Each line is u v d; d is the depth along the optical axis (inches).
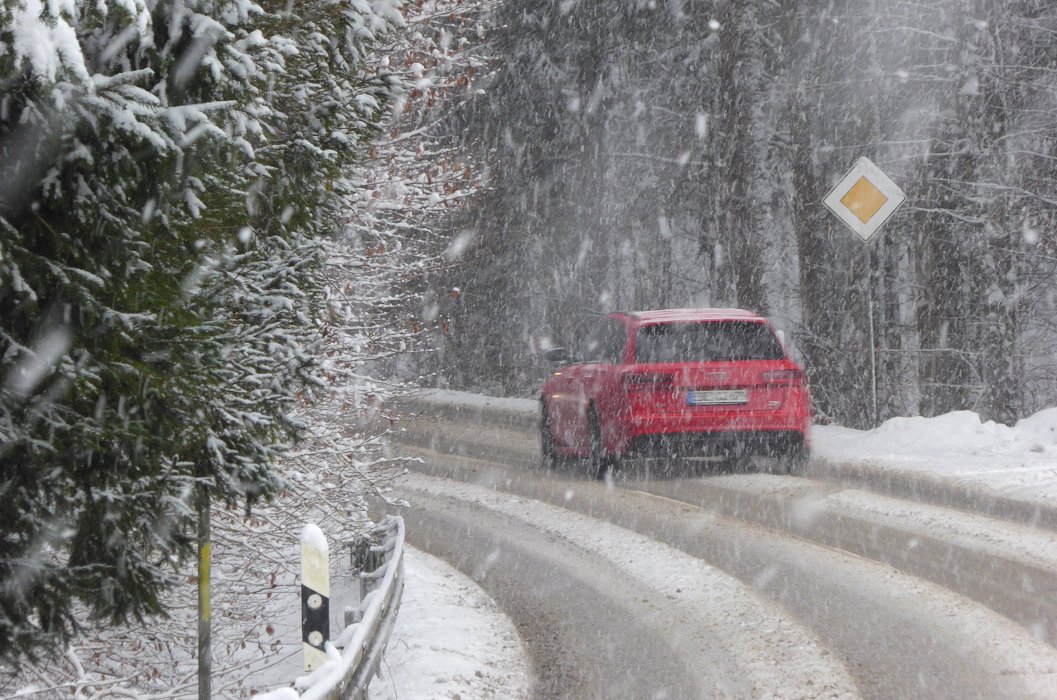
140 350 494.6
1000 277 2103.8
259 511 836.6
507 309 3253.0
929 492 1160.2
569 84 2982.3
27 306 451.2
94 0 428.8
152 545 537.3
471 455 1678.2
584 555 973.2
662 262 3329.2
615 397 1311.5
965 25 1973.4
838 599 789.2
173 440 517.3
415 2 1139.9
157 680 729.6
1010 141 2085.4
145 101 460.4
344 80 674.8
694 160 2962.6
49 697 628.7
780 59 2694.4
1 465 477.7
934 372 2325.3
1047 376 2785.4
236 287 590.2
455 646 701.9
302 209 658.2
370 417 999.0
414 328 1107.3
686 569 896.9
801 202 2295.8
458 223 2393.0
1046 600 764.0
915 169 2161.7
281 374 595.5
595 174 3043.8
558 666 668.1
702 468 1398.9
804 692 605.6
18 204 463.8
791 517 1075.3
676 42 2883.9
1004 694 590.2
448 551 1022.4
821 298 2315.5
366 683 527.2
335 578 957.8
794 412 1306.6
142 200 482.9
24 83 437.1
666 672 649.6
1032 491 1128.2
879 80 2145.7
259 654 812.6
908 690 602.2
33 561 490.9
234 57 509.4
